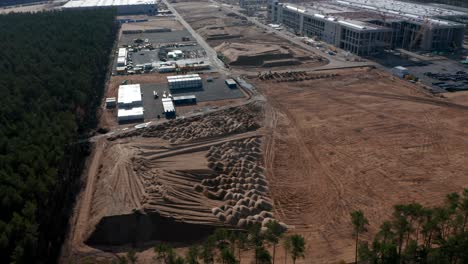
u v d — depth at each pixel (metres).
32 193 65.62
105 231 63.69
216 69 154.50
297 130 103.50
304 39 198.38
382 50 174.75
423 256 55.16
